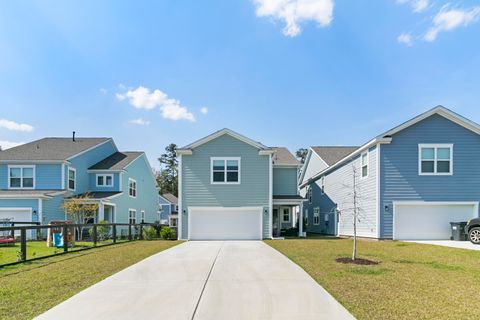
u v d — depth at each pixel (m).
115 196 24.92
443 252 11.62
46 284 6.95
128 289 6.61
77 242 17.72
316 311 5.21
